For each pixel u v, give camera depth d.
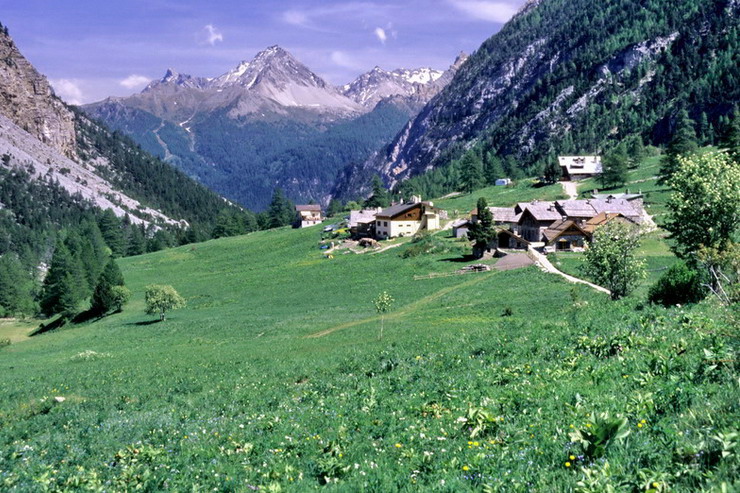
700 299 30.56
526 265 88.31
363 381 25.31
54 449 19.78
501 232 110.19
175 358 48.78
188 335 69.50
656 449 9.21
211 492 12.53
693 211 42.03
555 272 78.12
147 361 48.78
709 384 11.88
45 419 26.88
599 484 7.98
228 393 28.81
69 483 14.58
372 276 103.19
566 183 185.00
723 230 41.41
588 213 111.50
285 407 22.20
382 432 15.04
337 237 159.00
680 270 32.16
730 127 149.25
